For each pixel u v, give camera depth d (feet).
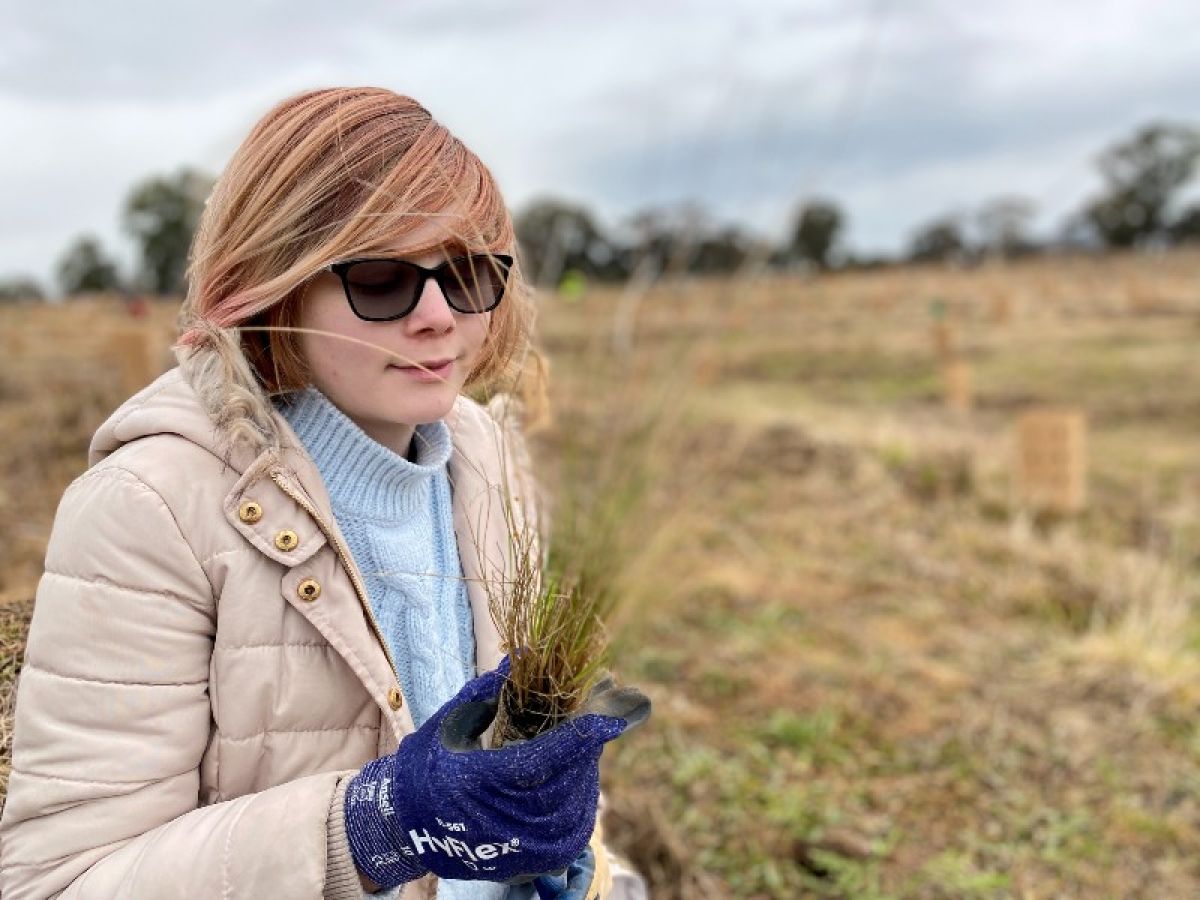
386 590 3.59
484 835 2.93
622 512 10.42
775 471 21.91
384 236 3.10
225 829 2.91
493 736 3.38
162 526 3.03
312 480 3.28
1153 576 15.96
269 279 3.15
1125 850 9.49
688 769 10.50
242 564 3.14
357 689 3.33
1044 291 83.56
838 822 9.84
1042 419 20.08
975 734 11.52
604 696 3.39
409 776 2.97
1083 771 10.75
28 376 26.23
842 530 18.67
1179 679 12.58
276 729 3.22
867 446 24.22
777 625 14.39
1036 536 18.67
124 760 2.95
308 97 3.25
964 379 35.37
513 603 3.43
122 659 2.98
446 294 3.31
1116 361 43.21
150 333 28.25
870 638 14.21
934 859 9.34
